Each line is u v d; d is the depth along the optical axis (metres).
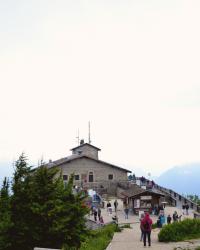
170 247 23.83
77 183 72.94
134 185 71.25
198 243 24.84
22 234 20.69
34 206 20.95
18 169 21.83
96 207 57.19
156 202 53.12
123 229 40.47
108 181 73.69
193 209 58.44
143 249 23.47
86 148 83.38
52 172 22.16
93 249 23.20
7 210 21.14
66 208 21.72
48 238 20.98
